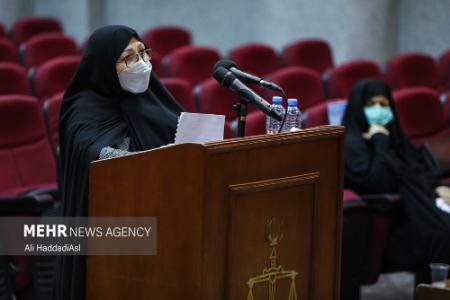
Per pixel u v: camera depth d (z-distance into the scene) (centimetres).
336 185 638
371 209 989
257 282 589
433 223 980
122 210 593
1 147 1040
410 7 2036
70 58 1389
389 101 1129
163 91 757
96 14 2345
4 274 838
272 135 581
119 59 696
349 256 948
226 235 566
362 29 1969
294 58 1814
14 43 2062
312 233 622
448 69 1805
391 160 1057
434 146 1152
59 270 691
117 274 601
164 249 576
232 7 2392
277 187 588
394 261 1000
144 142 710
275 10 2277
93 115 701
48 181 1066
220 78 653
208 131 637
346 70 1545
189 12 2412
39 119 1079
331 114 1134
